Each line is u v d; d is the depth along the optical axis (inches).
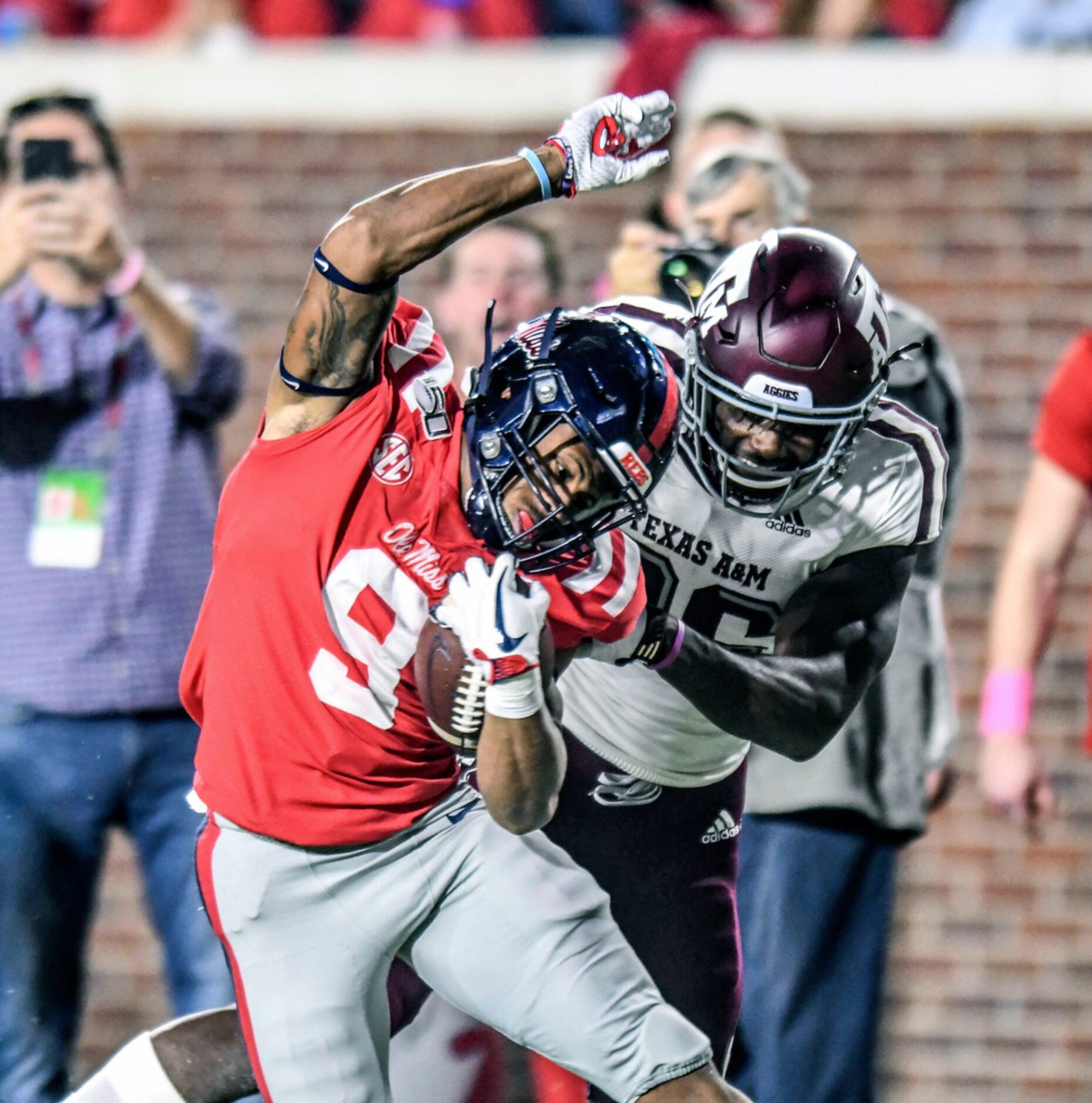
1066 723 737.0
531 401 351.6
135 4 828.6
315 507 358.6
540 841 397.7
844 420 393.7
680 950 462.0
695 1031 387.9
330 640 361.7
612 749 454.9
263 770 369.4
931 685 566.3
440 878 382.9
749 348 390.3
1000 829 738.8
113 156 561.6
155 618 551.5
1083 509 576.1
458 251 626.5
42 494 550.9
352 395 359.6
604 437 351.6
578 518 358.6
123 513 553.3
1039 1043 736.3
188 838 552.4
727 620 446.0
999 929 738.2
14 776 544.7
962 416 560.1
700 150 581.0
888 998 738.8
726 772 466.3
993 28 814.5
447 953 386.9
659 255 522.0
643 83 741.9
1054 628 645.3
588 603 373.7
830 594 434.3
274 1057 381.7
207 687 376.2
